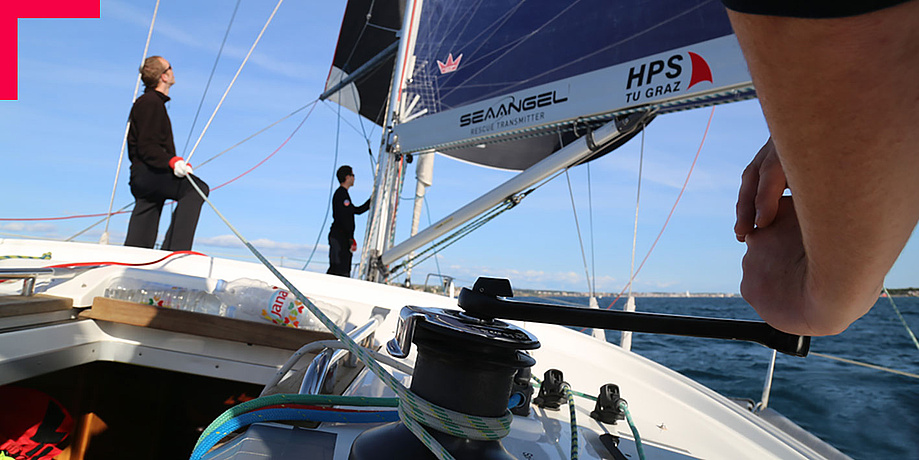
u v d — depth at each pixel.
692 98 2.02
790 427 1.48
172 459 1.45
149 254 1.96
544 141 3.86
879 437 5.27
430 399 0.49
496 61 2.76
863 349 13.55
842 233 0.21
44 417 1.24
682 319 0.38
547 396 0.97
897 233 0.20
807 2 0.13
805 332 0.32
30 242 1.96
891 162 0.17
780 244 0.32
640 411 1.13
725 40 1.91
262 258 0.69
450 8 3.03
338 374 0.92
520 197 2.75
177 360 1.23
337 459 0.55
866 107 0.15
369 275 3.30
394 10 4.41
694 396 1.24
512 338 0.47
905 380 8.30
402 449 0.48
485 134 2.70
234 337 1.19
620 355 1.44
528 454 0.73
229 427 0.61
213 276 1.76
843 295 0.25
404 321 0.48
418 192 4.36
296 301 1.27
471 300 0.46
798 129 0.17
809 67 0.15
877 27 0.13
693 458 0.85
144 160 2.75
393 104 3.25
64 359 1.12
